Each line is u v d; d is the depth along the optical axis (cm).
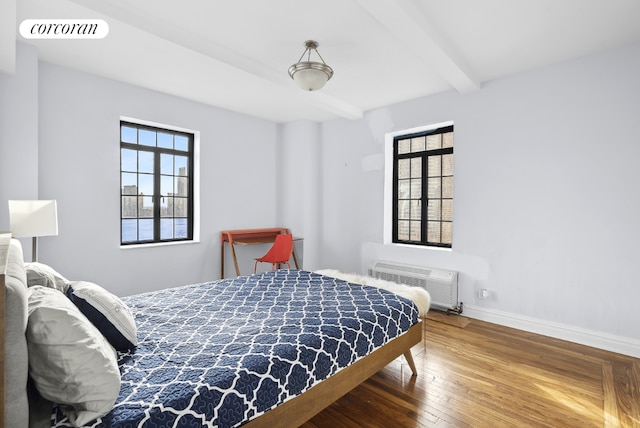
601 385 230
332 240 521
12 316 96
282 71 342
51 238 324
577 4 224
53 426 109
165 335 178
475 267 370
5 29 210
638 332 276
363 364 196
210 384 131
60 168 327
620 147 283
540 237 326
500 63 317
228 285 282
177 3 228
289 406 154
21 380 98
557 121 315
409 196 459
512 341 306
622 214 283
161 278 407
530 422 189
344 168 504
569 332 308
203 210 447
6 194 271
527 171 333
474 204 370
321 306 228
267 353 157
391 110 446
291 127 530
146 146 410
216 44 285
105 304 152
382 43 282
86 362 108
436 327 341
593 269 297
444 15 238
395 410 201
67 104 329
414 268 410
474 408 203
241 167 489
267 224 526
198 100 429
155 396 122
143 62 316
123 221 394
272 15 242
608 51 288
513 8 229
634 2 221
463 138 378
